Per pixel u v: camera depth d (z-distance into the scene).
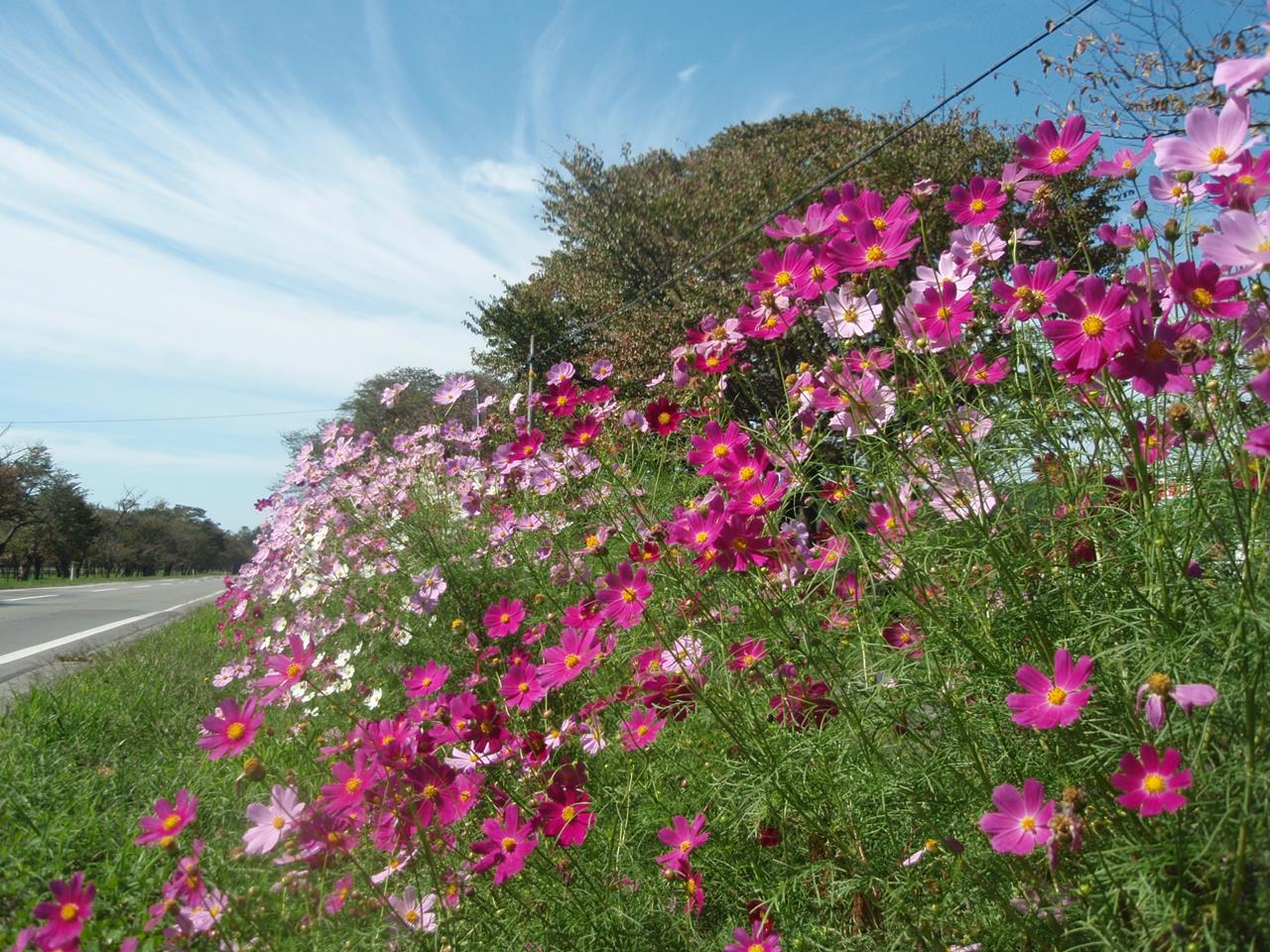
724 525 1.80
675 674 2.21
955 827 1.63
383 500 5.29
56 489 49.28
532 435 3.02
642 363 12.06
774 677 2.11
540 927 1.89
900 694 1.68
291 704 4.26
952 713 1.55
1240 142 1.31
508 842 1.85
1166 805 1.16
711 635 2.10
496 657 3.44
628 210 16.08
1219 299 1.31
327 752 2.14
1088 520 1.64
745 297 11.88
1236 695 1.27
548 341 16.67
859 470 1.82
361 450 5.79
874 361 1.85
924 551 1.70
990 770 1.64
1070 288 1.57
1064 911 1.42
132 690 5.21
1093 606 1.64
